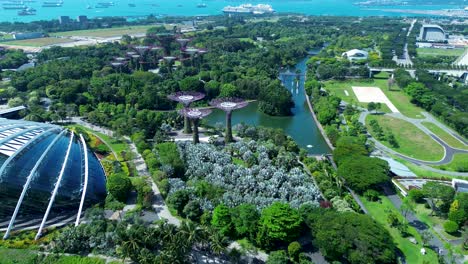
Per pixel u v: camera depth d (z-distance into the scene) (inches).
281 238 4379.9
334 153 6737.2
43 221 4672.7
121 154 6791.3
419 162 6948.8
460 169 6555.1
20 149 5088.6
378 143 7765.8
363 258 4013.3
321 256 4416.8
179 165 6087.6
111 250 4340.6
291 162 6441.9
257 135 7775.6
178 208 5054.1
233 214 4753.9
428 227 4982.8
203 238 4242.1
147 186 5477.4
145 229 4313.5
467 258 4394.7
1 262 4114.2
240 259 4328.3
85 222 4778.5
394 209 5403.5
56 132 6117.1
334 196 5438.0
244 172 5954.7
